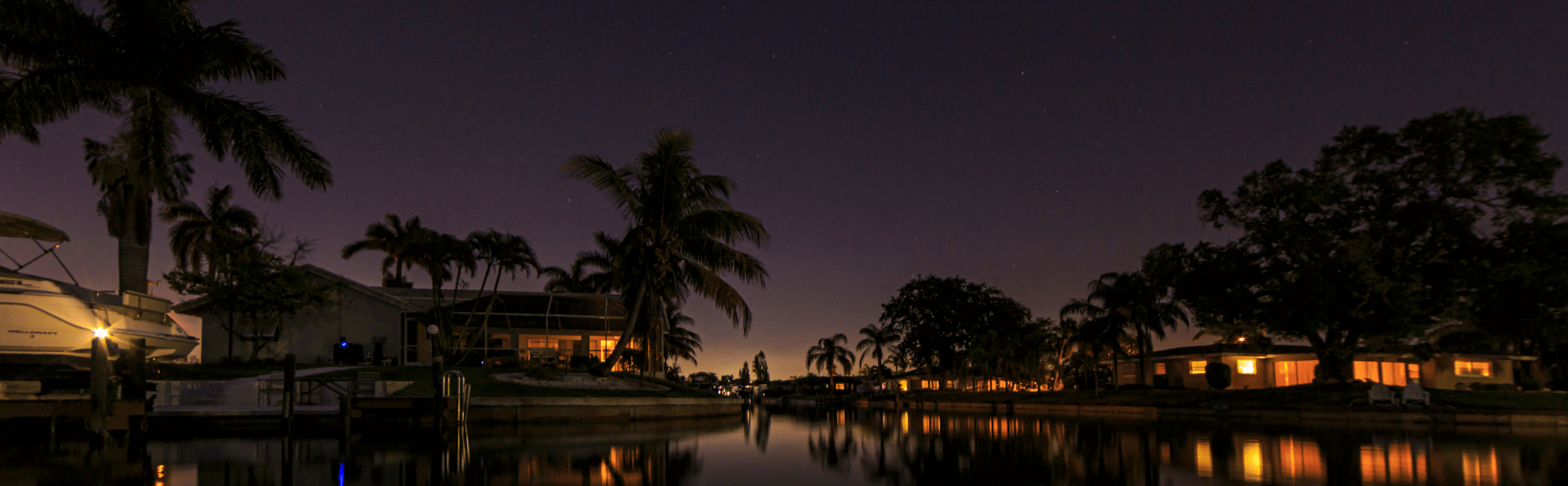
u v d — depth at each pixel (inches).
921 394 2532.0
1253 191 1539.1
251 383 930.1
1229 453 590.9
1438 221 1346.0
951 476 455.2
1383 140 1405.0
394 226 2260.1
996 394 2209.6
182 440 649.6
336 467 465.7
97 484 391.9
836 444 669.9
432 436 703.7
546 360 1440.7
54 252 780.6
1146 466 498.3
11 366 717.3
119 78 755.4
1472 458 546.3
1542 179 1302.9
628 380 1143.0
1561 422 1038.4
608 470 466.6
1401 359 1969.7
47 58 746.2
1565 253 1268.5
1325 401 1286.9
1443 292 1357.0
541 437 701.3
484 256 1706.4
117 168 895.1
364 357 1581.0
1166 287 1641.2
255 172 799.1
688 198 1184.2
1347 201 1461.6
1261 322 1494.8
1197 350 2130.9
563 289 2373.3
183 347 858.1
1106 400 1691.7
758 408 2081.7
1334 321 1421.0
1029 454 583.2
